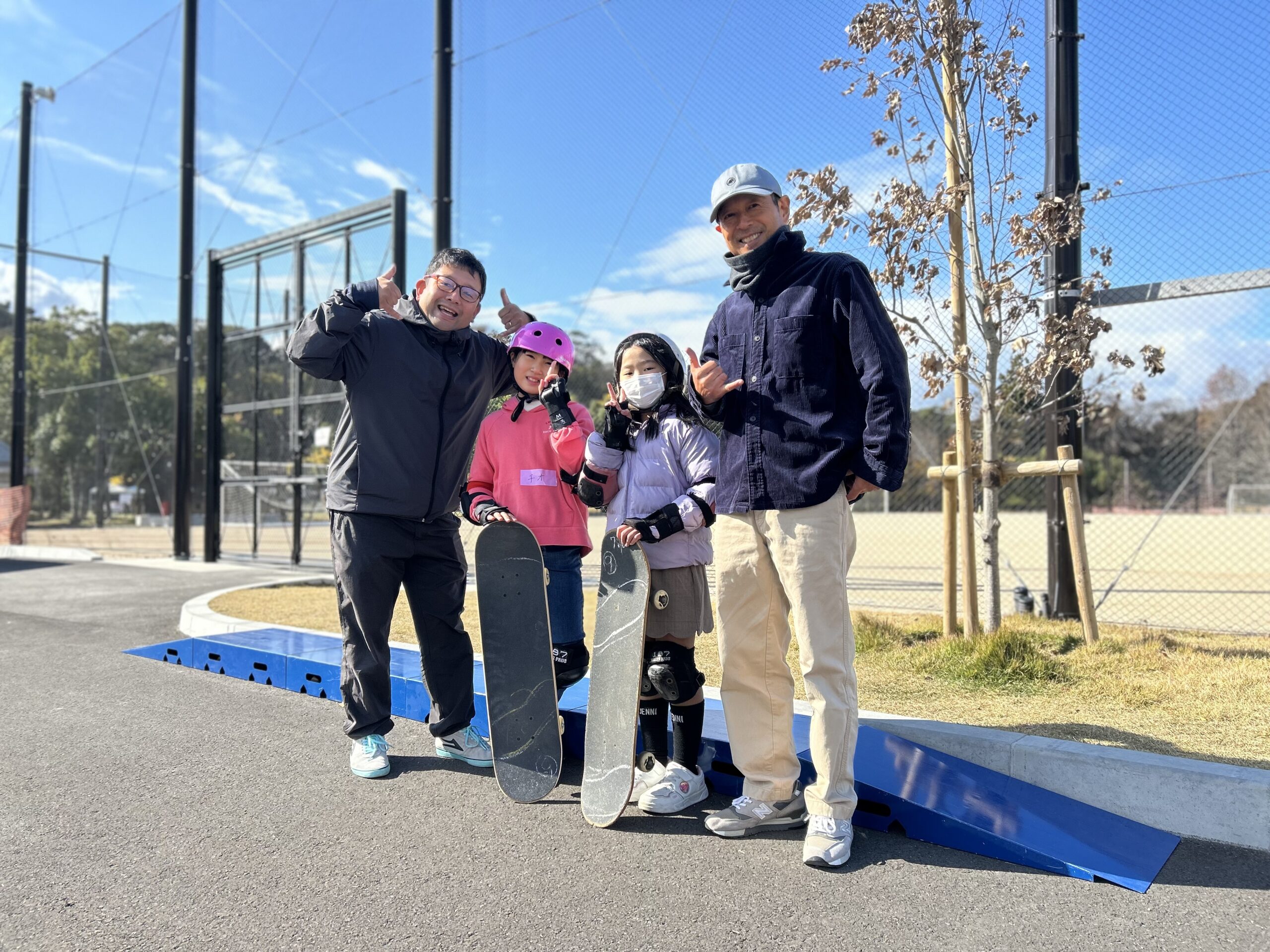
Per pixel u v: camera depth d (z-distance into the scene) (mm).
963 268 4559
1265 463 32156
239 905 1984
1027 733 2922
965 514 4512
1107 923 1901
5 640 5633
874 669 4121
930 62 4418
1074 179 5051
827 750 2273
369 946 1796
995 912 1958
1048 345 4574
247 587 7621
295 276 9578
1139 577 9180
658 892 2062
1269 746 2787
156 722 3637
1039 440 5547
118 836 2410
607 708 2588
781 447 2332
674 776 2678
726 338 2523
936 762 2725
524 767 2721
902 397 2180
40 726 3578
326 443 9633
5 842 2363
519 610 2803
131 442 21094
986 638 4066
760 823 2434
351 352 2932
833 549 2303
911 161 4742
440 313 3020
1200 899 2021
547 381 2906
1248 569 10234
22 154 14375
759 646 2471
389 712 3066
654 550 2637
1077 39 5074
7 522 13516
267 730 3529
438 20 7762
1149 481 33062
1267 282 4543
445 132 7781
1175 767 2441
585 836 2432
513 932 1856
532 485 2949
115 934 1844
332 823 2523
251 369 10516
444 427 3033
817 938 1832
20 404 14062
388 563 3000
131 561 11062
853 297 2252
